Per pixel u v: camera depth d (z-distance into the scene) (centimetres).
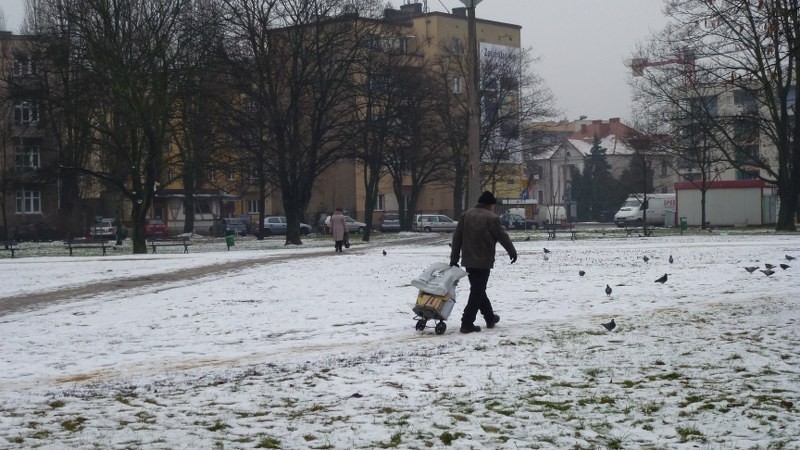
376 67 5397
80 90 4444
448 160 7169
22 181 6038
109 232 6762
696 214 7200
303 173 5250
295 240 5219
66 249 5166
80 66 4341
